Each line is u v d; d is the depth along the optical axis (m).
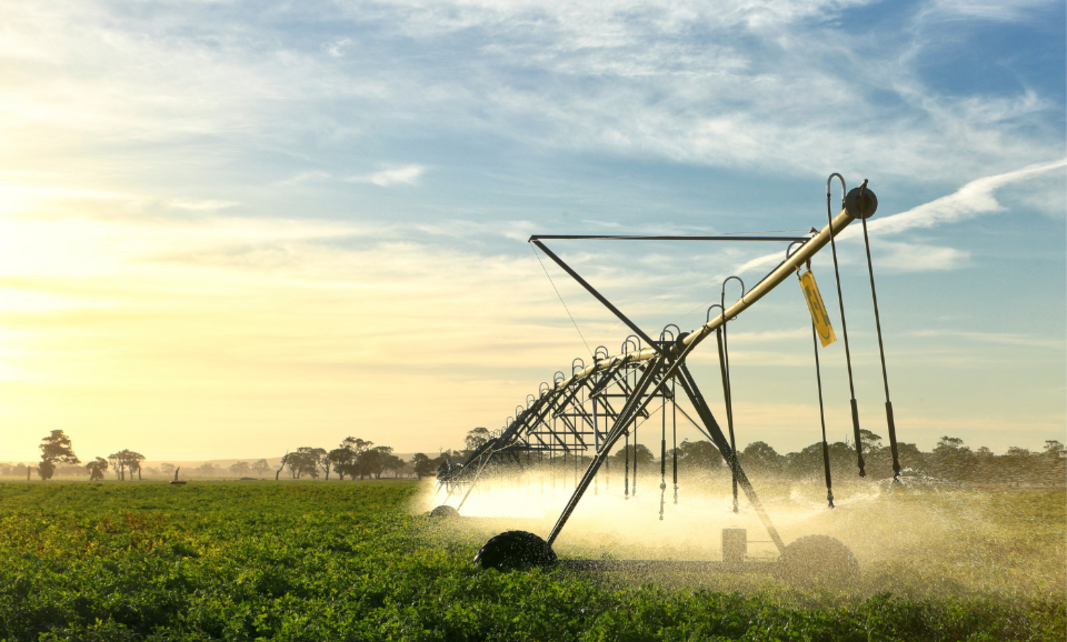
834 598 10.55
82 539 20.98
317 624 9.12
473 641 9.41
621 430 14.00
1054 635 8.73
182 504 46.25
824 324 8.65
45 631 9.34
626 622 9.03
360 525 26.47
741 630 9.21
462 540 19.11
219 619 9.96
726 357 12.05
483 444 30.44
